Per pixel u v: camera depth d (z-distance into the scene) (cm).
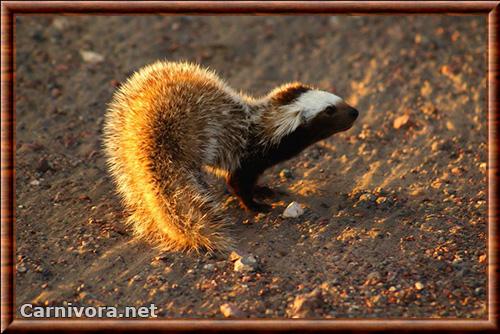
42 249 965
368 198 1099
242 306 821
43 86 1491
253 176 1122
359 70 1616
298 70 1641
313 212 1074
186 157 1008
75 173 1209
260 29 1812
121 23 1797
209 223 973
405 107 1449
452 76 1534
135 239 1006
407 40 1705
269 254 955
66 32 1714
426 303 824
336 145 1340
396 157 1276
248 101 1140
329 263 923
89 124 1387
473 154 1257
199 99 1033
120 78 1559
